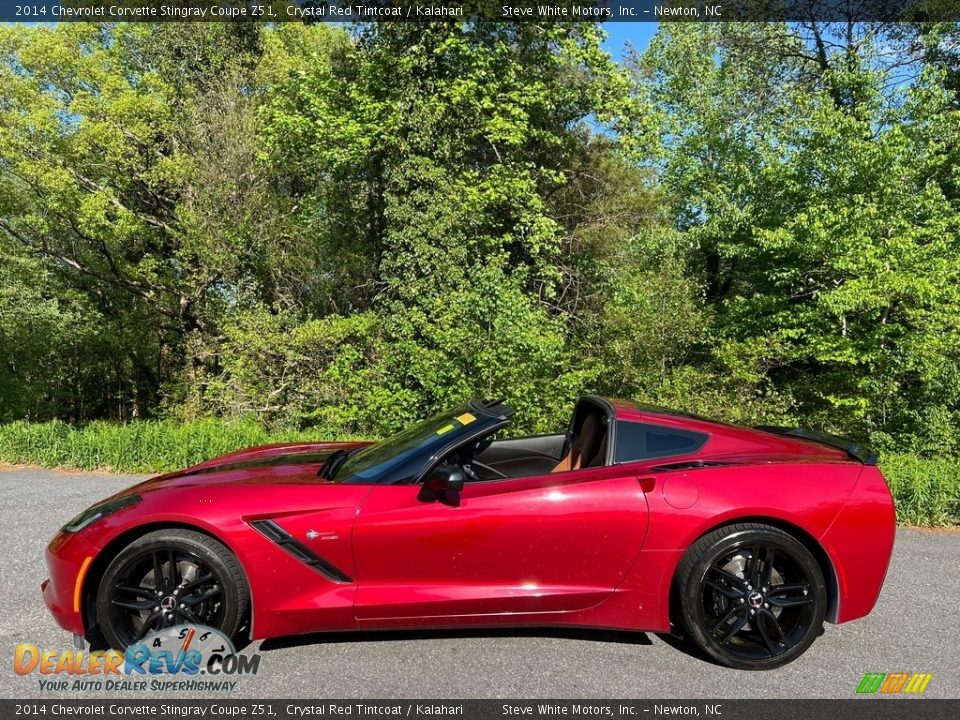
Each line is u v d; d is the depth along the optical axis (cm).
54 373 1941
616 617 327
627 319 1027
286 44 1664
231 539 308
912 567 477
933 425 901
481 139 1396
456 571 320
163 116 1332
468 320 863
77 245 1570
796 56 1844
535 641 340
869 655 333
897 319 1084
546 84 1444
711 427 368
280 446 463
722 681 304
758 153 1523
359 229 1553
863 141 1140
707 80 1802
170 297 1688
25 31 1276
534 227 1316
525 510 320
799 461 346
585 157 1582
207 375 1366
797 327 1163
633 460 346
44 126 1194
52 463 814
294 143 1421
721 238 1421
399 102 1291
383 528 316
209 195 1291
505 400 832
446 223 1146
